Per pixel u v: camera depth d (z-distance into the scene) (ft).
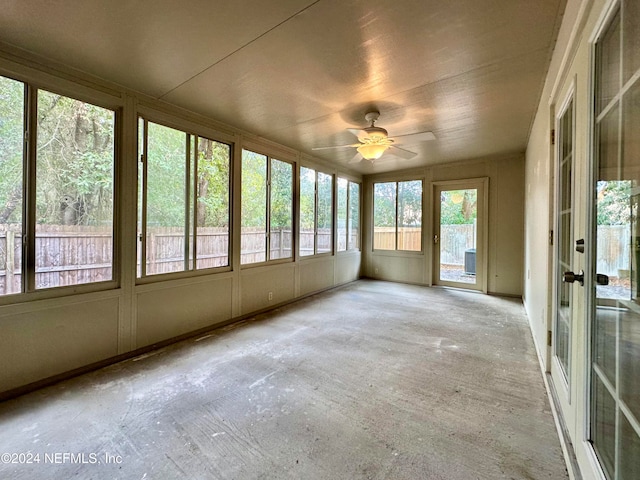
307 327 11.65
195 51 6.98
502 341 10.18
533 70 7.66
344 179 20.04
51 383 7.45
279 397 6.85
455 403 6.61
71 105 7.93
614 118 3.58
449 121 11.33
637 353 2.97
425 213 19.44
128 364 8.54
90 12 5.68
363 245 22.27
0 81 6.84
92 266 8.36
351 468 4.84
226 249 12.19
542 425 5.88
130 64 7.55
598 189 4.07
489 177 17.19
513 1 5.32
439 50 6.84
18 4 5.47
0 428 5.77
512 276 16.66
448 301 15.62
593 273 4.16
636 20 2.98
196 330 10.90
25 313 7.14
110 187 8.70
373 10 5.57
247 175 13.04
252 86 8.66
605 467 3.68
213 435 5.60
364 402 6.66
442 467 4.85
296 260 15.79
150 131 9.59
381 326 11.75
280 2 5.38
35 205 7.38
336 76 8.05
